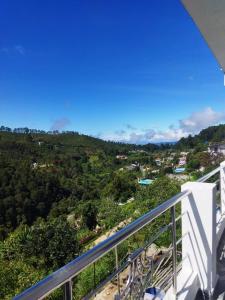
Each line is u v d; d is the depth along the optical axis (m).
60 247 11.88
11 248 11.57
